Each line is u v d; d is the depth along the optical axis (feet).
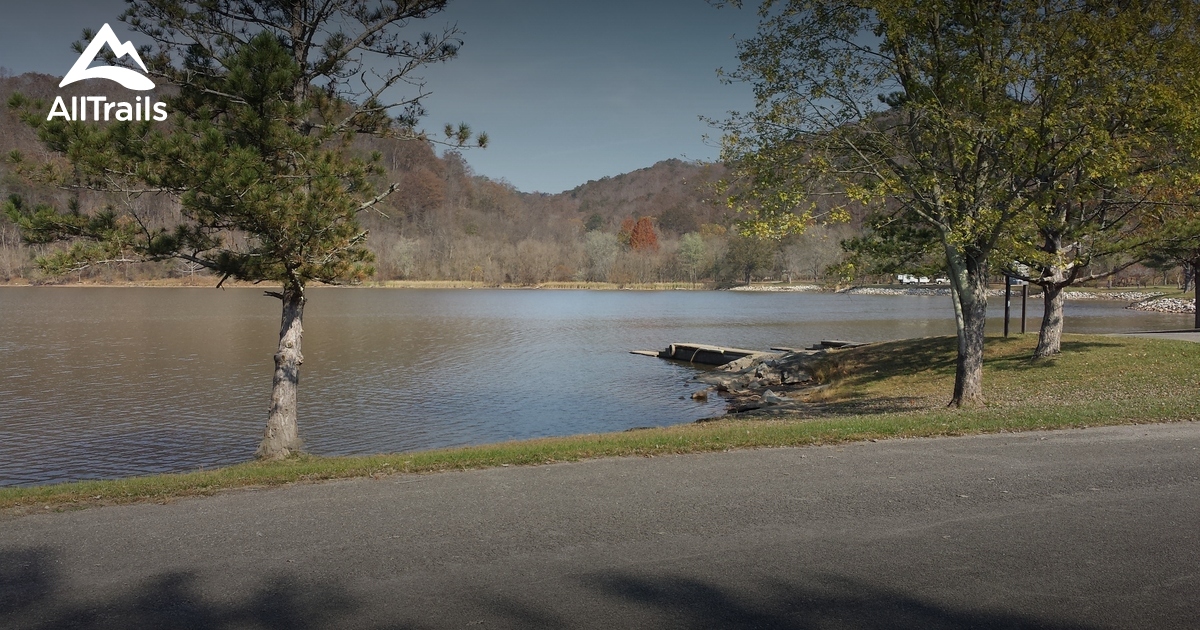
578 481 24.79
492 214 515.09
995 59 39.47
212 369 92.22
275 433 38.86
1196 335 77.87
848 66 41.65
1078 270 62.13
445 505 22.07
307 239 34.71
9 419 63.46
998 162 42.68
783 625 14.55
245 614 14.92
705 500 22.45
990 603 15.48
